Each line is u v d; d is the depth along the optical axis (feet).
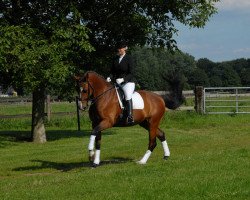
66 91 63.00
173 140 62.34
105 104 39.83
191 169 34.86
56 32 56.59
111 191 28.76
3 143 63.36
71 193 28.89
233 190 27.96
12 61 55.77
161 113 43.16
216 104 120.26
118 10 65.21
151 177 32.37
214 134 69.87
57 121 88.58
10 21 60.70
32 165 44.62
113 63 41.34
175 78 45.57
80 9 63.41
